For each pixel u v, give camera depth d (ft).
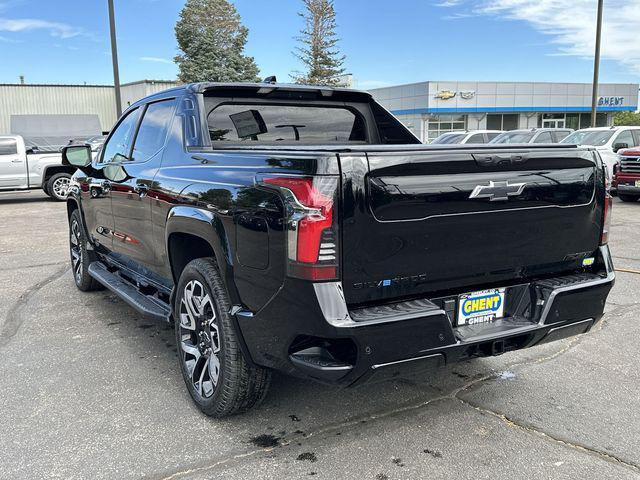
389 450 9.58
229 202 9.37
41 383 12.28
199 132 11.87
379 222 8.25
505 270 9.66
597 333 15.23
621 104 152.76
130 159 14.53
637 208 41.14
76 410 11.04
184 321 11.27
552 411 10.94
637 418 10.66
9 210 44.88
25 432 10.19
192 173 10.86
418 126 142.20
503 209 9.28
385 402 11.32
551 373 12.70
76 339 15.03
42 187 50.65
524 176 9.44
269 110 13.43
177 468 9.08
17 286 20.65
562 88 147.02
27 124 60.39
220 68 157.69
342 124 14.60
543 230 9.84
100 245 17.16
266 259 8.62
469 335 9.18
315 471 8.97
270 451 9.57
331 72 146.20
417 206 8.48
